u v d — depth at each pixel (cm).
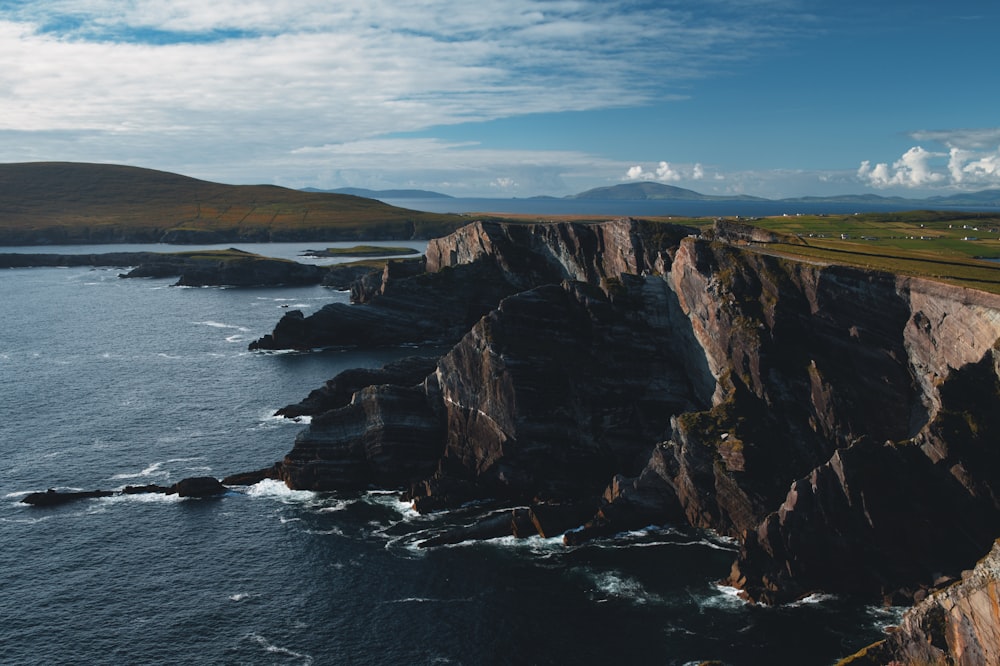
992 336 7225
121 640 6469
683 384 10081
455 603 7019
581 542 8112
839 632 6412
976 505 6681
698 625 6588
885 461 6938
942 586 6612
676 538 8144
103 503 9112
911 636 5316
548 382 9588
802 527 6988
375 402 9881
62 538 8225
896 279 8406
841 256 10019
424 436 10050
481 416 9700
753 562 7206
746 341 8900
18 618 6756
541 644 6406
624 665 6106
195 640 6488
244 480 9769
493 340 9688
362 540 8262
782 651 6178
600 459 9575
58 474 9938
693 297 9825
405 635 6550
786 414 8588
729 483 8075
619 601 6988
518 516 8450
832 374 8481
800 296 9044
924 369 8000
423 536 8356
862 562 6938
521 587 7269
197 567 7675
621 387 9919
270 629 6650
